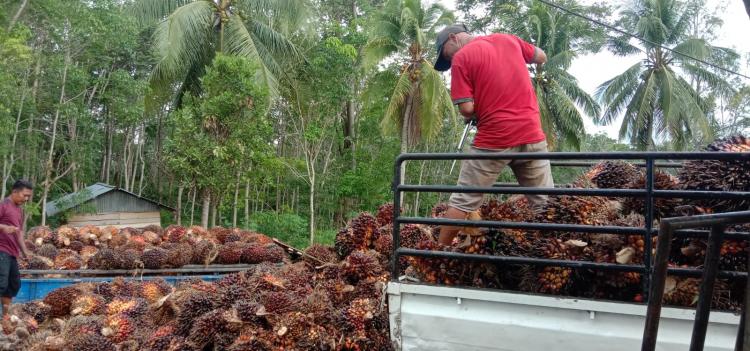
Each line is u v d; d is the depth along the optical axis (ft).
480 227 10.78
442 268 12.28
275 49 75.46
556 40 94.68
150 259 29.37
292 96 84.07
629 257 11.16
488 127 12.73
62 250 33.53
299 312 12.91
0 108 53.67
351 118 101.55
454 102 13.07
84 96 74.13
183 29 66.33
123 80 70.28
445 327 10.73
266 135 66.54
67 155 78.38
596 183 14.08
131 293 21.43
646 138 101.60
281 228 79.87
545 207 12.33
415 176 95.91
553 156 10.15
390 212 19.21
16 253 25.68
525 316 10.22
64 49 68.08
